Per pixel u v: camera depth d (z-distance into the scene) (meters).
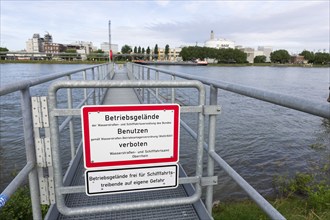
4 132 12.94
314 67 135.12
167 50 143.75
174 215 2.25
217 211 5.86
